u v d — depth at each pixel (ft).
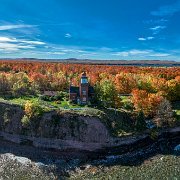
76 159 320.50
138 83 473.26
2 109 372.38
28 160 312.50
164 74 619.26
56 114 347.56
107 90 393.50
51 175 277.44
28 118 349.20
